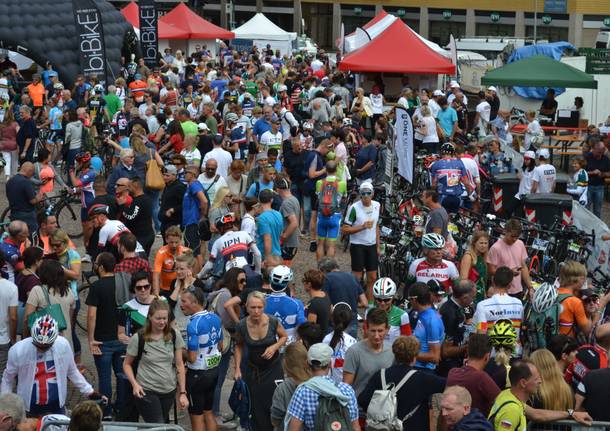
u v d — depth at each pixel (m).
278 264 26.84
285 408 20.38
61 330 25.05
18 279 26.45
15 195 36.97
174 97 64.81
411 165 47.53
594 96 84.69
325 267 28.52
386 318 21.62
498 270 25.77
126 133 52.94
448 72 78.94
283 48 121.62
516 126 74.38
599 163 53.75
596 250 42.03
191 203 36.03
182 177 40.72
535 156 50.94
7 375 22.23
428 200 35.25
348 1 180.62
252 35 121.25
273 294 24.84
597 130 66.31
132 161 40.41
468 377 20.14
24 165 37.16
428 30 177.25
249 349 23.44
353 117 67.00
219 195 35.06
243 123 53.53
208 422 24.39
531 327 26.17
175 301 27.23
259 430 23.56
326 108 63.41
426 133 61.34
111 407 25.47
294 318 24.72
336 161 42.38
